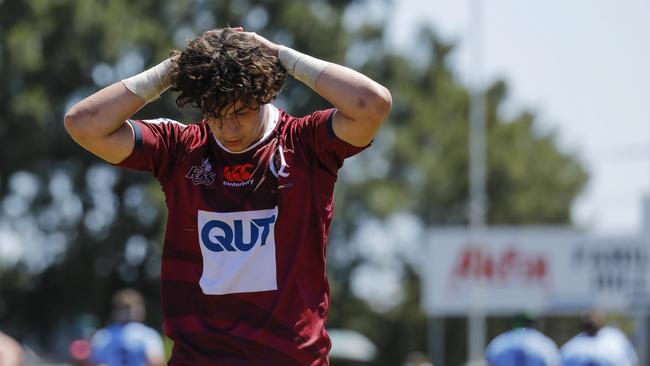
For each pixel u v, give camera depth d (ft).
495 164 565.94
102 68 388.57
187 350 44.34
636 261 289.74
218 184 44.80
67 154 392.27
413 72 541.34
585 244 298.35
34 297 409.69
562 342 623.36
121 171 402.11
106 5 384.27
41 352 418.31
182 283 44.88
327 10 423.64
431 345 556.51
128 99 45.21
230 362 43.78
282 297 43.91
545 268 306.96
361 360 376.27
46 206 398.42
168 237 45.27
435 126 539.29
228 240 44.37
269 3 406.41
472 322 314.76
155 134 45.85
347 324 500.74
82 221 404.36
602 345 141.59
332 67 44.88
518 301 308.19
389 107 44.47
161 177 46.01
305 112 399.03
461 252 314.96
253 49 43.75
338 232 465.06
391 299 583.17
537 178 604.49
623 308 290.56
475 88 390.42
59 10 366.84
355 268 474.90
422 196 539.29
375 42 449.48
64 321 413.80
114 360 139.03
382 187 469.16
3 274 400.26
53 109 380.17
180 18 413.80
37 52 363.76
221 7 409.08
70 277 404.57
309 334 44.09
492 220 569.23
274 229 44.27
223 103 42.91
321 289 45.01
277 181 44.57
